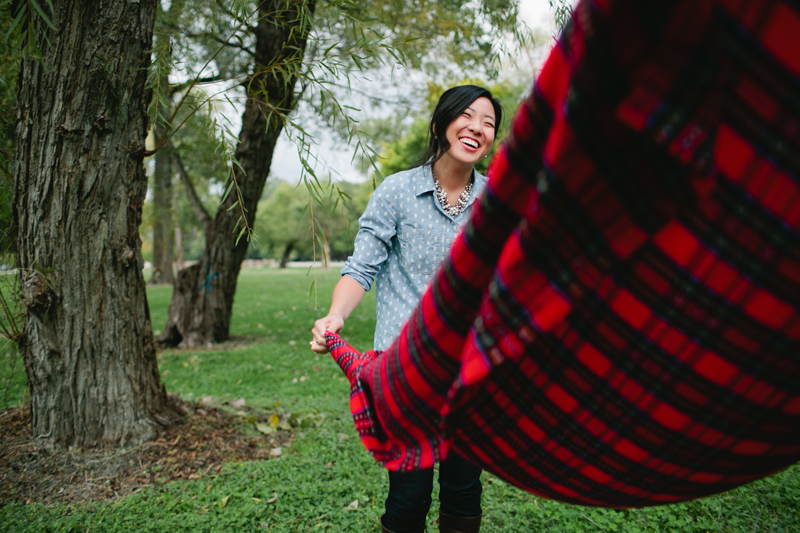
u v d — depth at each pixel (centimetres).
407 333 87
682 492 85
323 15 245
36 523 249
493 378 81
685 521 247
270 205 5231
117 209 304
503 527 249
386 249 172
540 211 58
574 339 71
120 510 264
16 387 455
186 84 306
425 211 169
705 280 60
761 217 56
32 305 292
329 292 1730
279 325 998
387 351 99
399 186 171
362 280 164
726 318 61
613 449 78
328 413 435
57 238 293
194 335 764
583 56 50
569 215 58
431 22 548
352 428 396
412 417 89
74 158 287
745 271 59
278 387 528
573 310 68
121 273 313
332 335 139
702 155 52
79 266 300
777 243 56
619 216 57
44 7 270
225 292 779
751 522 244
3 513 257
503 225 66
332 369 607
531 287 62
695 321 63
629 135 53
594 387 73
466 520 178
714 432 71
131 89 291
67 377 306
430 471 166
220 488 291
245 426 379
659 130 51
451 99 168
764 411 68
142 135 306
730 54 50
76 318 303
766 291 59
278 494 284
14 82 334
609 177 55
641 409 72
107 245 305
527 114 60
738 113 53
